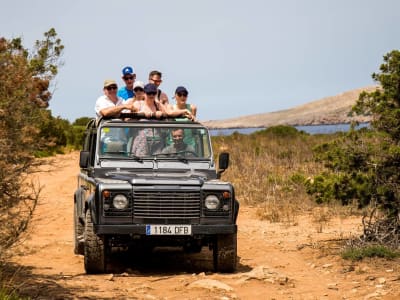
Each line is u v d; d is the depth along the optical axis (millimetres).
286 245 16281
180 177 12977
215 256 13180
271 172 28812
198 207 12617
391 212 14477
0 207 10008
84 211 13852
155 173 13430
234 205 12844
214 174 13703
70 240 17281
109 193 12391
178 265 14133
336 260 13938
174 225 12492
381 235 14414
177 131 14023
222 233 12648
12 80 10164
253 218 20984
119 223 12422
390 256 13562
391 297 10719
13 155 10055
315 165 28859
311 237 17219
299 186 23766
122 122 14039
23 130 10172
